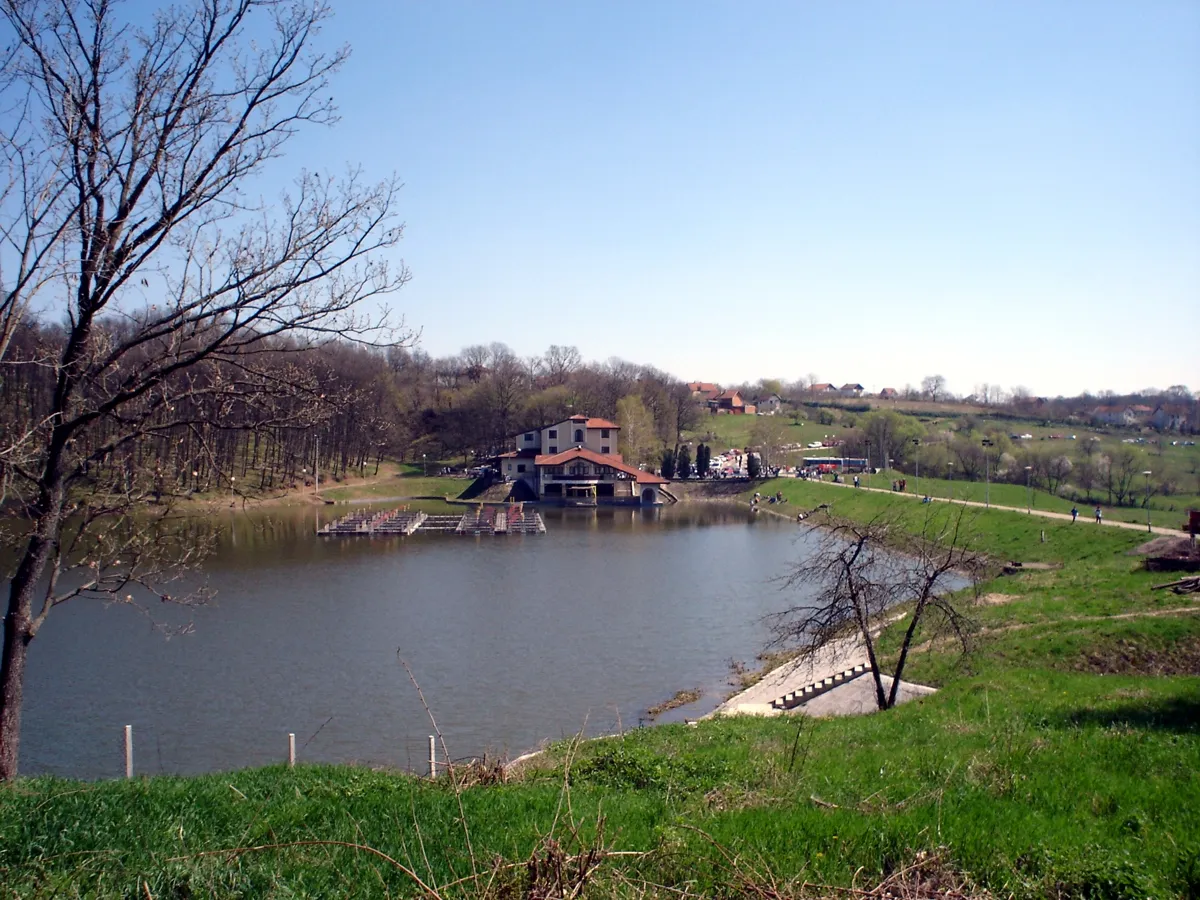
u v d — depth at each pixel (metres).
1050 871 8.55
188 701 31.50
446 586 55.81
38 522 13.71
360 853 9.25
